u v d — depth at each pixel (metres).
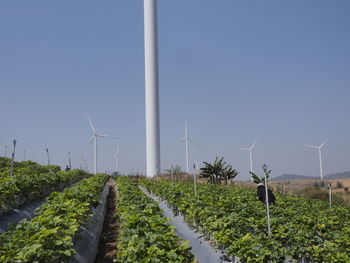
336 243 10.97
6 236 8.28
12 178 15.54
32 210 16.12
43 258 7.47
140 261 8.00
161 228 9.74
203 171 35.50
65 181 25.81
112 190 34.53
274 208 14.98
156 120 57.59
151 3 58.19
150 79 57.66
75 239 10.81
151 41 57.94
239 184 39.19
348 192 32.75
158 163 57.03
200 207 14.20
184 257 8.75
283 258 9.16
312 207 18.72
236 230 10.69
